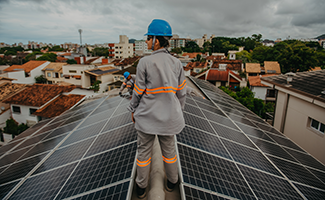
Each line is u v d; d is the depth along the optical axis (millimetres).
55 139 5754
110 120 5648
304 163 5023
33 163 4355
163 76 1995
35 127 8875
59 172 3420
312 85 9438
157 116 2053
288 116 10734
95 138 4531
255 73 51594
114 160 3121
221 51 136000
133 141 3604
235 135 5238
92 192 2463
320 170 4910
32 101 23766
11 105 23969
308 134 9078
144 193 2639
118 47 101250
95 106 8898
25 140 6984
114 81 48250
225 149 3924
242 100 18828
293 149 5914
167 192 2746
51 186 2998
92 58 83250
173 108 2082
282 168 4102
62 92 25328
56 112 22547
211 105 8406
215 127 5211
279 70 49594
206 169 2893
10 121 23344
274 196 2842
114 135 4285
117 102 8062
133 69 49812
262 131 6762
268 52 74750
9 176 4109
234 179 2906
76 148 4367
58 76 50562
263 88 35344
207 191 2402
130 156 3078
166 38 2121
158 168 3109
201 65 65562
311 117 8906
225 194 2461
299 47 49688
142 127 2109
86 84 48531
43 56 75625
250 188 2822
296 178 3838
